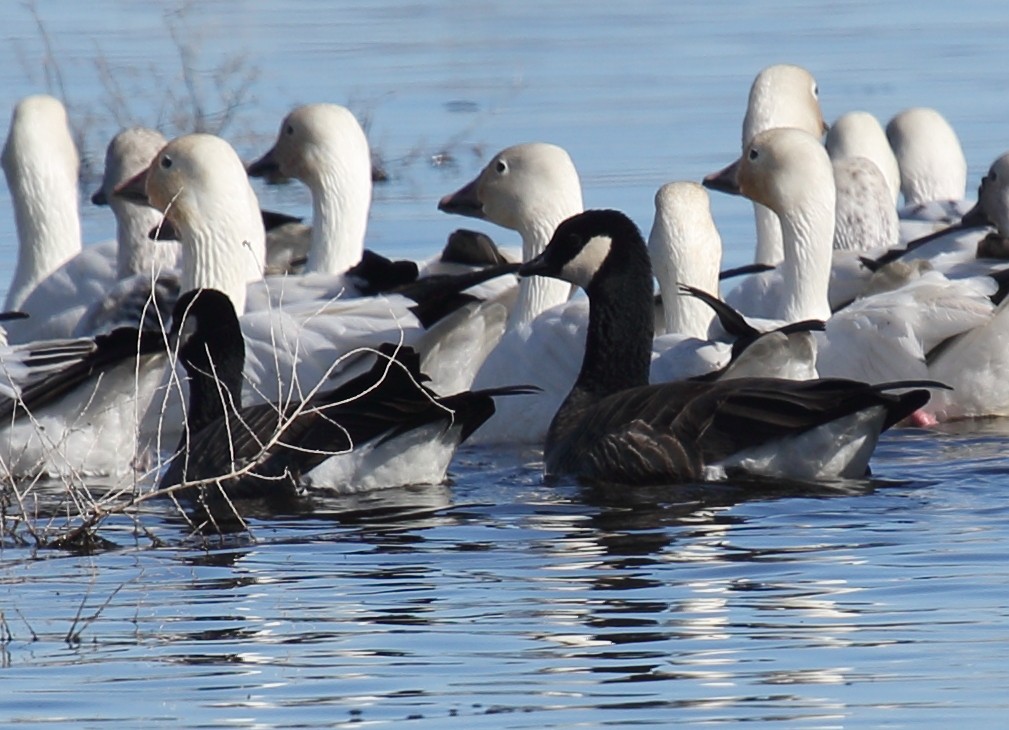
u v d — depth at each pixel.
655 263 19.67
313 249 22.70
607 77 37.91
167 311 19.53
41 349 16.12
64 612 11.30
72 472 14.45
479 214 21.56
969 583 11.45
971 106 34.66
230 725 9.41
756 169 20.30
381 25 45.75
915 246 23.17
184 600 11.49
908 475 14.76
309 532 13.19
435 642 10.59
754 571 11.83
